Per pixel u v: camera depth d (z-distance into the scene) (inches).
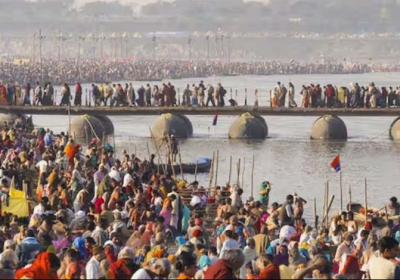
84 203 3558.1
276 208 3577.8
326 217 4005.9
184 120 7824.8
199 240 2691.9
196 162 6122.1
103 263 2226.9
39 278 1951.3
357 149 7194.9
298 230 3331.7
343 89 7800.2
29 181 4136.3
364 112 7667.3
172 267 2255.2
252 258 2539.4
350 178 5940.0
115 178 4033.0
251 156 6820.9
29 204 3489.2
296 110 7751.0
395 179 5880.9
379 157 6776.6
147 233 2837.1
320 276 2005.4
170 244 3075.8
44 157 4697.3
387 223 3346.5
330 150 7140.8
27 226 2928.2
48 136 5669.3
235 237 2662.4
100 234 2827.3
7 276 1956.2
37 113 7706.7
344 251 2655.0
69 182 4126.5
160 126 7662.4
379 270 2005.4
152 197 3791.8
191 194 4320.9
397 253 2106.3
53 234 2874.0
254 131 7746.1
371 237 2672.2
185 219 3464.6
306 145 7421.3
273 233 3272.6
